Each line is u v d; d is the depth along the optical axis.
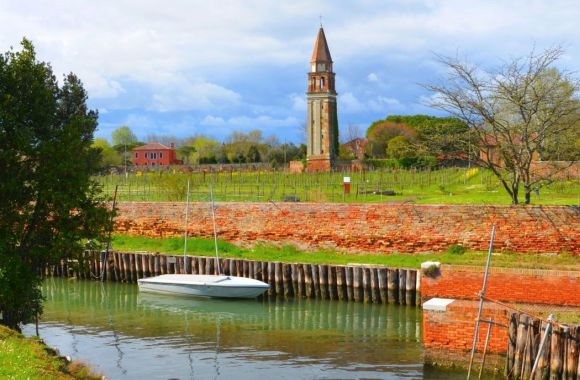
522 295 23.47
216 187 68.12
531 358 17.52
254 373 20.52
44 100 23.30
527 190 32.12
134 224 42.22
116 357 22.58
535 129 32.50
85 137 26.34
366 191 55.97
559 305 22.73
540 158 37.94
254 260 34.16
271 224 37.28
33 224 22.86
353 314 28.88
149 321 28.17
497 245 31.22
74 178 22.86
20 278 21.78
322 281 31.89
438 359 19.97
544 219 30.30
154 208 41.62
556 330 16.91
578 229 29.64
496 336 19.00
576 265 27.00
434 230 32.72
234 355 22.67
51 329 26.83
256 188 65.38
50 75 26.23
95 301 32.75
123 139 181.12
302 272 32.41
